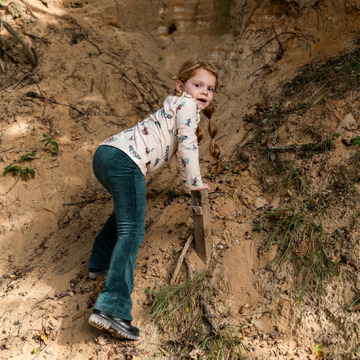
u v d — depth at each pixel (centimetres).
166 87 448
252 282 255
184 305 249
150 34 498
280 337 234
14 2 473
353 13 395
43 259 306
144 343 239
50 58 446
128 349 236
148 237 292
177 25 496
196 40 488
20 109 392
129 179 240
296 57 411
